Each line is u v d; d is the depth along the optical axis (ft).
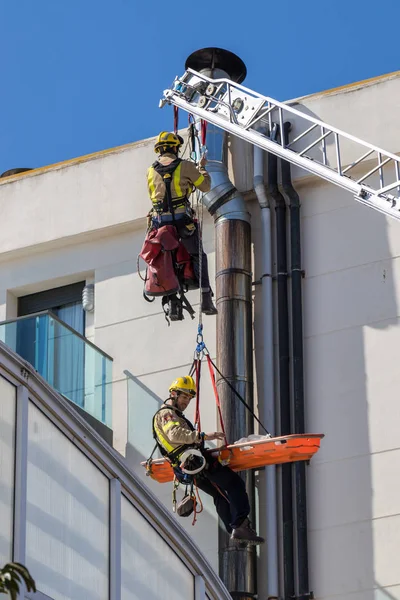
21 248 105.09
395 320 91.76
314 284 94.32
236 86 89.51
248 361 92.89
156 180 81.25
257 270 95.71
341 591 87.30
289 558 88.38
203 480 75.61
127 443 95.71
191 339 97.09
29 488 56.90
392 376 90.63
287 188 95.30
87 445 61.52
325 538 88.79
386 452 89.30
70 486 60.03
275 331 93.71
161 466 79.61
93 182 104.22
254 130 89.25
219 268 94.94
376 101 96.07
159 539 66.74
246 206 96.84
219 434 75.36
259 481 91.30
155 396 96.48
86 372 95.09
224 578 88.79
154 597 65.16
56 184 105.60
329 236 94.94
